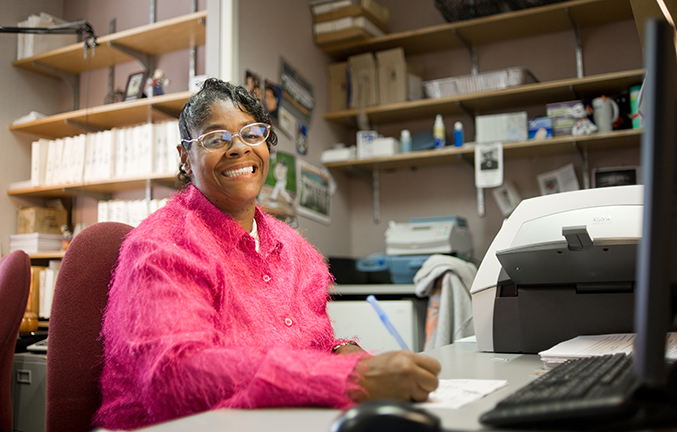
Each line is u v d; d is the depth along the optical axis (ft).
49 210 7.95
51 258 7.68
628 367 2.22
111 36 8.59
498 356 3.75
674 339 3.18
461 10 10.39
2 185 7.66
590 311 3.67
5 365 5.02
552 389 1.94
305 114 10.76
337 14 11.04
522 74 9.84
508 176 10.85
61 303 3.49
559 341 3.75
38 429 6.11
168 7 8.75
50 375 3.39
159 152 8.21
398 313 8.64
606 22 10.22
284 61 10.16
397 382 2.16
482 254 10.94
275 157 9.53
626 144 9.75
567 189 10.26
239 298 3.05
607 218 3.62
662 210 1.57
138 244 2.89
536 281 3.77
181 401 2.33
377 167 11.64
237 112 3.58
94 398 3.44
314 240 10.66
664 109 1.55
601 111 9.34
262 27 9.53
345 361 2.28
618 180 9.93
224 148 3.48
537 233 3.83
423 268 8.58
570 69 10.46
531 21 10.16
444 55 11.62
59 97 8.36
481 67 11.24
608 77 9.24
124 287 2.79
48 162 8.07
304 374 2.17
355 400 2.16
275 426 1.89
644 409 1.63
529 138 9.87
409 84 11.06
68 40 8.48
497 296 3.99
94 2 9.00
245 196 3.57
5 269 5.10
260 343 3.02
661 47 1.55
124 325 2.68
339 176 11.85
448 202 11.37
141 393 2.55
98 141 8.44
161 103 8.14
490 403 2.21
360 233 12.13
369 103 11.16
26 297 5.17
